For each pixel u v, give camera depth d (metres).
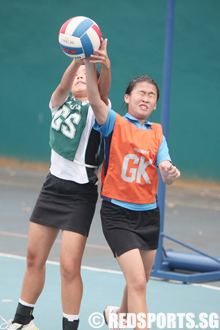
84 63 11.38
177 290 16.92
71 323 11.48
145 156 10.88
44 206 11.74
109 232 10.87
